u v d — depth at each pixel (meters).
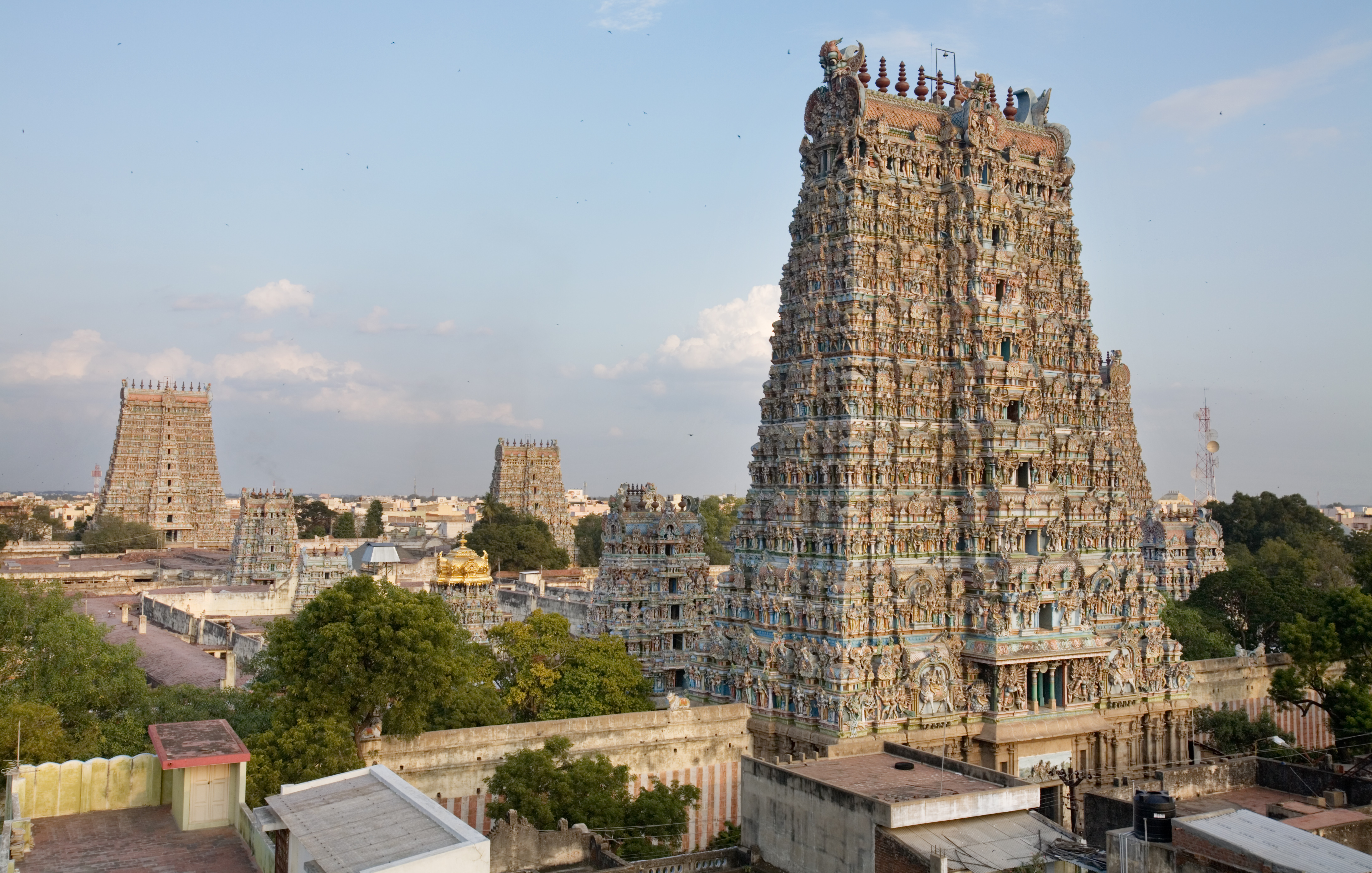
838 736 88.31
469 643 107.19
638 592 126.94
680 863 65.38
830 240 101.56
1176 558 178.62
